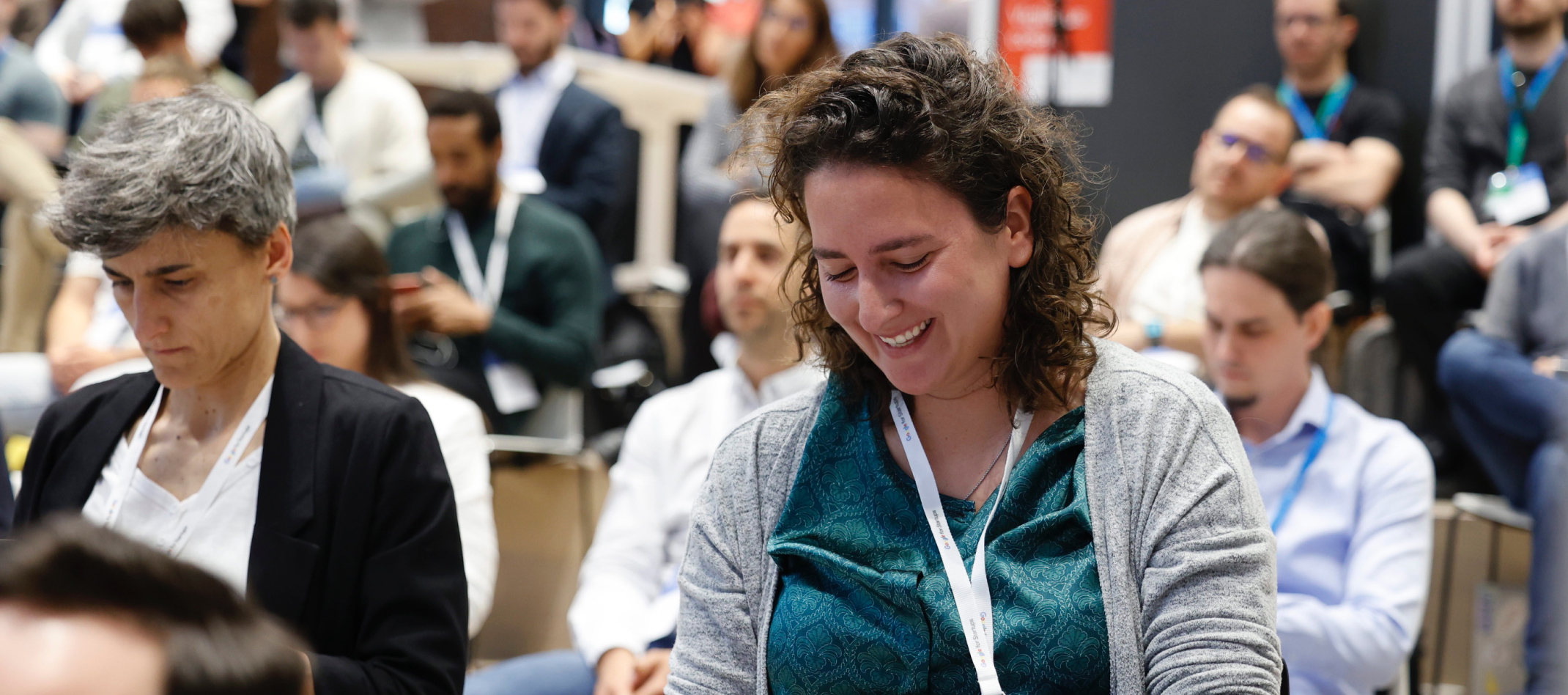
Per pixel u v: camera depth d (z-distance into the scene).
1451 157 3.63
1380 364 3.38
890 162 1.02
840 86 1.05
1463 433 2.98
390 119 4.18
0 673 0.50
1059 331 1.10
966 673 1.05
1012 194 1.07
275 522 1.35
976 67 1.08
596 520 3.41
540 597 3.36
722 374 2.56
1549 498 2.40
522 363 3.28
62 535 0.56
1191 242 3.28
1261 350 2.17
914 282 1.04
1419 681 2.38
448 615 1.37
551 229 3.43
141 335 1.33
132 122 1.33
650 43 5.55
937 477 1.15
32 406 3.33
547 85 4.33
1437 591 3.11
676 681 1.15
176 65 3.54
